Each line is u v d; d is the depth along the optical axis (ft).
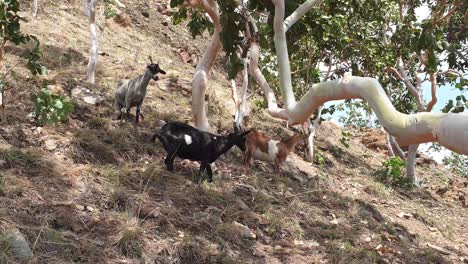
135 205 19.77
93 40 32.17
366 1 37.29
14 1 21.63
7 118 23.29
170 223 19.43
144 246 17.57
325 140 47.29
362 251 22.35
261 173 29.27
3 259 13.99
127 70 37.22
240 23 14.57
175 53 50.72
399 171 39.19
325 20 23.84
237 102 32.63
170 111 32.76
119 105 27.63
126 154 24.34
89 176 20.49
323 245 22.63
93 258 15.90
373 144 56.44
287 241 22.07
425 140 6.13
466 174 59.88
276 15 10.02
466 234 32.30
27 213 16.97
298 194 27.76
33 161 20.38
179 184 23.04
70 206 18.10
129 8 54.90
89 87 30.78
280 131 41.22
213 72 47.93
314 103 8.45
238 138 23.72
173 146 23.32
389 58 41.16
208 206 21.97
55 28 40.91
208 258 18.26
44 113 22.89
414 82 47.21
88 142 23.25
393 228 28.07
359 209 28.68
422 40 15.21
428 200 38.22
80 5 49.93
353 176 37.93
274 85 39.91
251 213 22.93
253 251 20.12
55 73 31.12
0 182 17.93
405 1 42.80
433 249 26.50
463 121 5.43
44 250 15.39
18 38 21.94
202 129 26.25
